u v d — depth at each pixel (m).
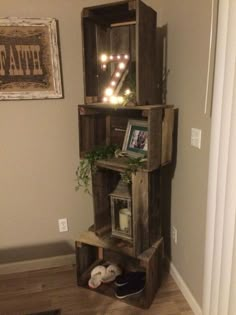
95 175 1.88
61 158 2.04
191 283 1.76
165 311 1.75
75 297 1.88
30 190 2.05
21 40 1.79
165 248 2.16
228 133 1.19
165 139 1.70
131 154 1.82
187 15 1.59
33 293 1.93
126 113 1.94
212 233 1.37
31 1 1.77
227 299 1.30
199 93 1.51
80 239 1.93
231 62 1.12
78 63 1.92
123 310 1.76
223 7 1.12
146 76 1.65
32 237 2.13
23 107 1.91
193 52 1.54
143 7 1.53
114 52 1.88
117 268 2.02
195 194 1.63
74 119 2.00
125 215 1.83
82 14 1.66
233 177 1.17
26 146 1.97
